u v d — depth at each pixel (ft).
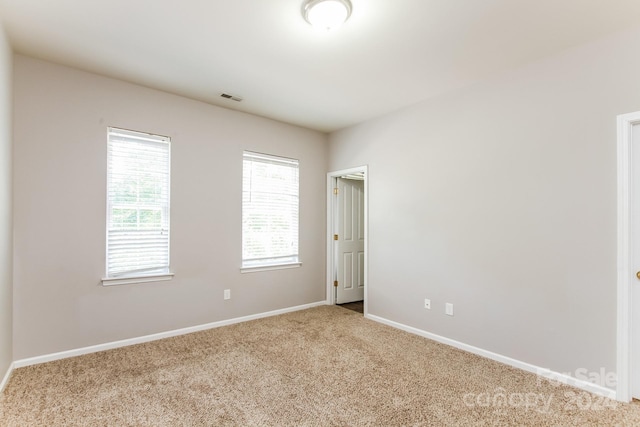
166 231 11.18
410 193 12.00
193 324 11.68
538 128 8.66
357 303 16.19
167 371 8.53
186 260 11.53
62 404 6.95
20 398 7.15
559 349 8.18
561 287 8.19
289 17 7.00
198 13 6.88
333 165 15.62
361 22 7.11
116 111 10.15
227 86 10.61
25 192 8.73
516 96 9.11
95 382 7.89
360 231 16.93
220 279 12.35
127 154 10.46
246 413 6.72
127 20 7.16
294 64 9.09
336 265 15.97
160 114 10.99
